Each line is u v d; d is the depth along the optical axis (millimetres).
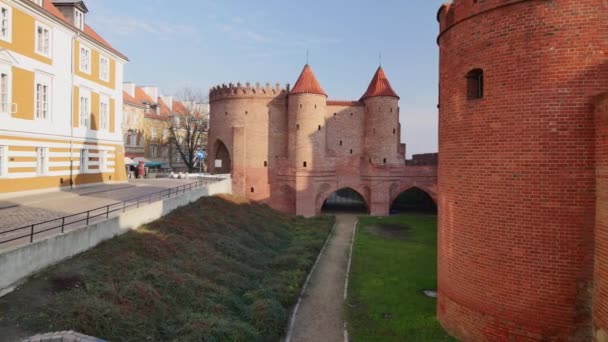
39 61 28250
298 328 17188
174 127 69062
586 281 11805
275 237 33125
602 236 11180
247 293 18938
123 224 20219
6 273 12539
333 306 19703
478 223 13516
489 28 13125
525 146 12414
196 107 76000
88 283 14195
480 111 13430
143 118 65062
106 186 35750
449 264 14906
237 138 52094
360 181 52531
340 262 28094
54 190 30500
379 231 39344
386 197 50812
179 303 15812
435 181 51469
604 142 11062
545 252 12203
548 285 12188
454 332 14594
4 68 25125
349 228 41500
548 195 12133
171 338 13297
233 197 40938
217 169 56438
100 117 36938
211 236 25688
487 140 13219
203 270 19781
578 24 11773
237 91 52531
